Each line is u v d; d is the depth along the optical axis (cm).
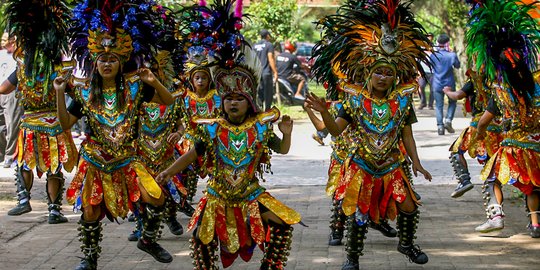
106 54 734
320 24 881
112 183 750
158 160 905
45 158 1015
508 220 1027
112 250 889
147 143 903
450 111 2012
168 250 888
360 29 772
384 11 771
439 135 2011
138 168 762
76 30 761
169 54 895
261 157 682
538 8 927
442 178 1364
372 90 763
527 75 866
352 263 779
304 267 809
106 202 743
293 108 2688
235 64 679
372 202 768
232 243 668
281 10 2667
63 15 950
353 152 770
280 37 2681
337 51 792
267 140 680
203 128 677
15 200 1187
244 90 675
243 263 834
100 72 735
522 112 880
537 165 890
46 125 1018
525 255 852
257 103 693
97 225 756
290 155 1694
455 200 1177
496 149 1022
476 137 945
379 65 750
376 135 760
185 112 936
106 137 745
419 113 2664
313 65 877
